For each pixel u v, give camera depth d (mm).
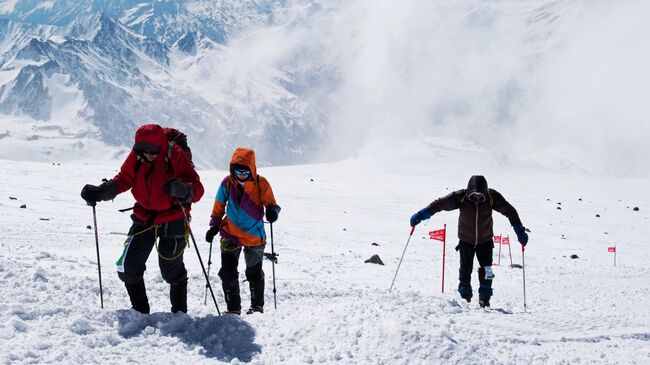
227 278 6609
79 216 24047
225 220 6754
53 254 10328
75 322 5223
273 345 5363
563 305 10297
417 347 5074
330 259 17281
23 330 5000
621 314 8961
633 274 18391
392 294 8852
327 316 5758
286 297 8500
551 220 45562
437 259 20219
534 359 5641
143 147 5594
